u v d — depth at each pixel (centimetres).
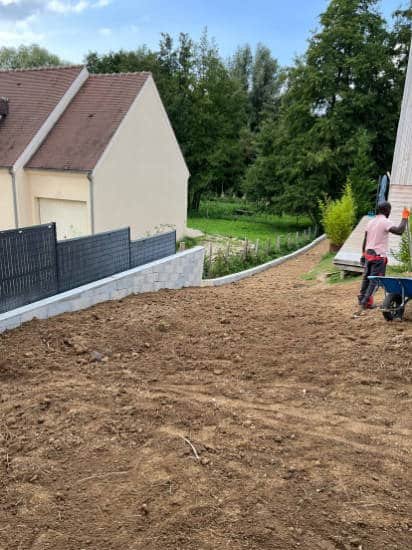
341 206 1870
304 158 2988
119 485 310
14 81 1950
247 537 267
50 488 308
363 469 332
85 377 477
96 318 654
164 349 559
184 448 350
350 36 2850
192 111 3784
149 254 940
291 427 388
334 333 609
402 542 266
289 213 3203
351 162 2870
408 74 1270
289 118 3206
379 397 443
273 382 478
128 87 1833
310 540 266
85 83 1920
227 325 655
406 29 2983
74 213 1695
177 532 271
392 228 679
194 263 1100
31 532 271
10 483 313
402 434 379
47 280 675
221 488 308
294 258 1964
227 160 3938
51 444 355
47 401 418
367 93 2984
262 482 314
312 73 2983
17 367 486
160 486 309
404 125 1288
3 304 606
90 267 763
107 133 1694
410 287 594
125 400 427
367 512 288
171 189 2127
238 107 4109
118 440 361
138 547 261
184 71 3869
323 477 321
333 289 1030
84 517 283
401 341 546
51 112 1770
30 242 639
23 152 1666
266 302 846
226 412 411
